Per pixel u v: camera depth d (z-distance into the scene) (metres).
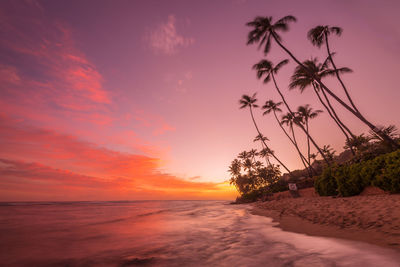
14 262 3.59
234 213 14.09
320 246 3.81
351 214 6.42
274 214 10.62
